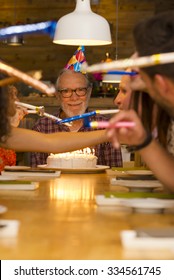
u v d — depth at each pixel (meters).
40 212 1.96
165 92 1.82
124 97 2.75
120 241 1.52
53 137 2.93
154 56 1.69
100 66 1.71
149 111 2.26
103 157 4.62
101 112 3.28
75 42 4.40
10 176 2.86
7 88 2.24
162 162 2.18
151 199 2.04
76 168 3.73
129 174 3.18
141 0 9.64
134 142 2.13
